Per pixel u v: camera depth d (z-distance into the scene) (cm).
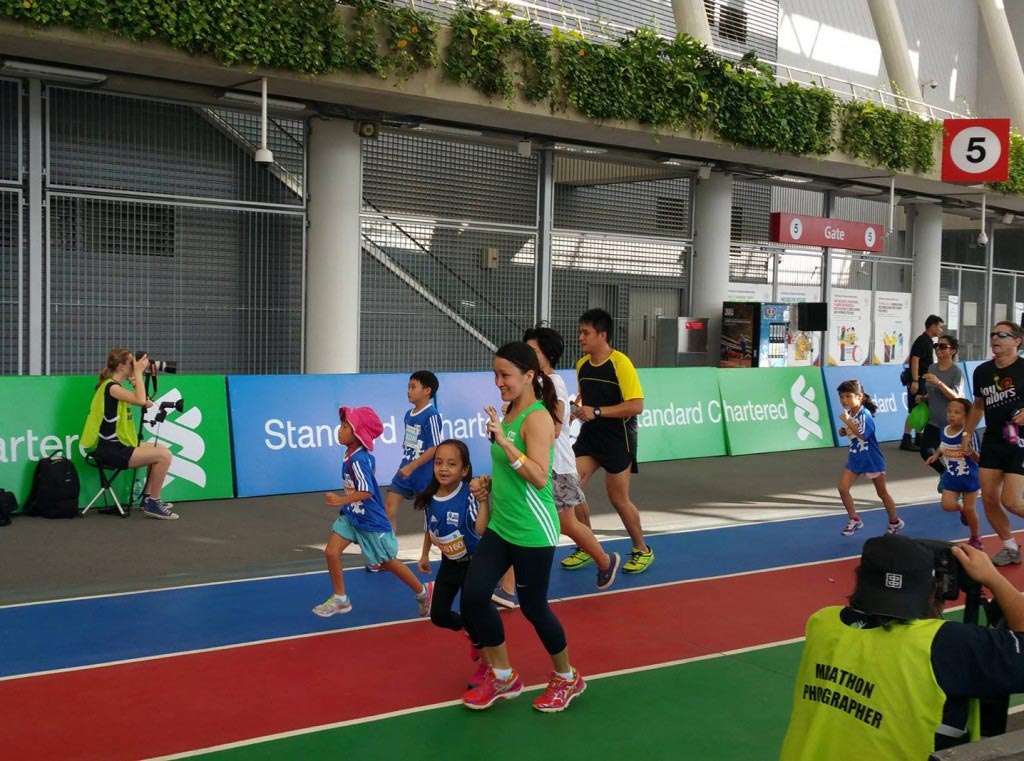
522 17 1481
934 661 296
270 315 1403
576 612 744
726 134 1593
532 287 1684
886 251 2342
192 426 1111
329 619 714
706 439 1573
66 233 1238
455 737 516
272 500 1123
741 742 518
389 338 1520
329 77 1208
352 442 704
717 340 1894
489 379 1366
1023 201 2275
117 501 1009
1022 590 825
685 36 1530
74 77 1174
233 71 1160
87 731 513
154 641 657
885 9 2092
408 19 1245
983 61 2830
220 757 486
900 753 295
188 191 1326
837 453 1662
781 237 1900
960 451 950
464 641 671
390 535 709
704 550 962
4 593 752
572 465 761
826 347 2152
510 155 1639
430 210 1555
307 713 543
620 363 834
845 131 1769
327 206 1409
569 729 529
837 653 311
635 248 1817
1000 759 274
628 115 1462
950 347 1329
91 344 1260
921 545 319
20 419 1020
